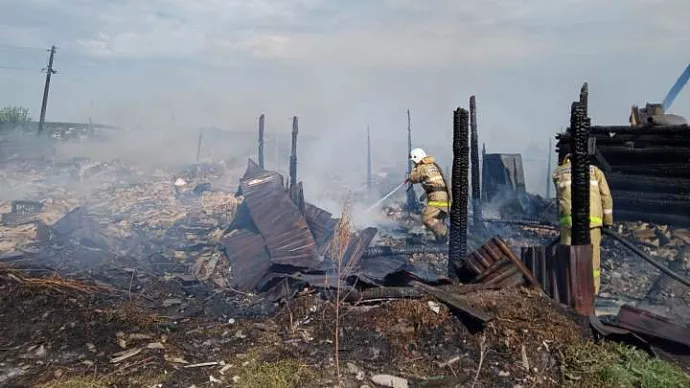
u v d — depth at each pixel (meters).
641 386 3.65
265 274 6.23
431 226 8.56
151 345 4.22
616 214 9.38
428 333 4.25
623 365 3.85
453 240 6.21
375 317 4.49
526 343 4.06
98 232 8.69
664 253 7.63
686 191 8.62
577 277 4.59
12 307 4.84
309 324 4.60
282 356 4.07
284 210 7.48
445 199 8.54
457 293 4.72
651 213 8.95
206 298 5.75
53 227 8.51
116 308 4.99
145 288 5.94
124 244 8.52
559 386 3.70
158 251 8.05
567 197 5.62
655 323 4.26
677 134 8.85
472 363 3.94
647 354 3.97
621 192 9.34
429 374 3.84
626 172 9.44
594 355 3.94
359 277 5.28
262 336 4.46
